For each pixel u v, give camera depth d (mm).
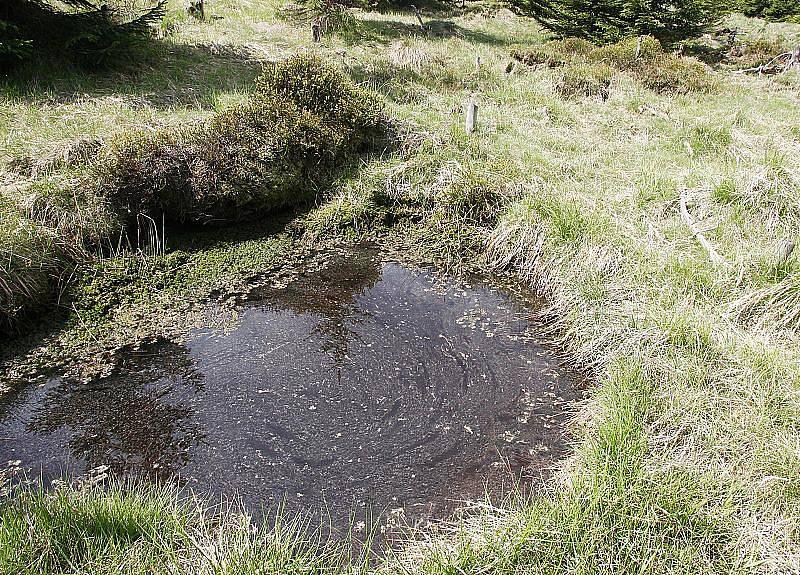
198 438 4434
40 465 4137
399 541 3707
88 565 3117
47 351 5188
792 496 3518
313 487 4094
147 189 6473
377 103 8789
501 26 18969
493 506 3928
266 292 6258
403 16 17922
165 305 5863
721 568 3258
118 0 12492
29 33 8555
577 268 6191
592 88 11539
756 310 5184
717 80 13062
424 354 5492
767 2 23844
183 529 3475
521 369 5344
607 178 7746
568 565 3271
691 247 6109
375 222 7543
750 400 4207
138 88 8820
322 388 4996
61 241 5832
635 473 3701
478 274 6859
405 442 4500
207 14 13852
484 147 8438
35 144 6715
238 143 7168
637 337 4992
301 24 14086
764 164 7227
